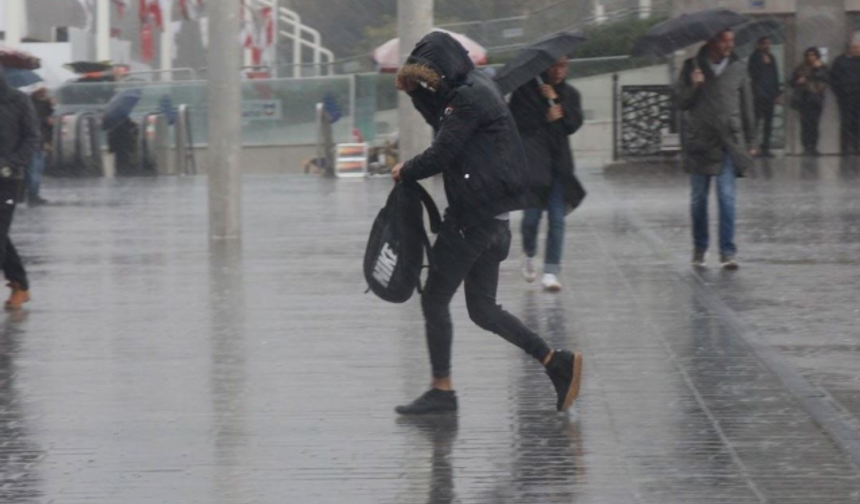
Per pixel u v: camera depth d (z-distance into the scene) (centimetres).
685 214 4231
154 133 7275
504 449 1634
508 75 2486
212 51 3656
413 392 1919
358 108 7650
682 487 1473
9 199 2573
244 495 1476
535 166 2695
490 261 1784
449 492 1476
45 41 9500
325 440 1683
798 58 6838
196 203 5162
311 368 2080
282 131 7762
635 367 2053
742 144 2975
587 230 3831
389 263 1761
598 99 7631
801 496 1437
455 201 1744
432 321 1786
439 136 1695
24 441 1695
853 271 2970
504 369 2052
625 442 1653
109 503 1455
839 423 1708
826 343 2205
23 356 2198
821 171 5794
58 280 3023
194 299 2727
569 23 8294
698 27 2903
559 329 2355
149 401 1888
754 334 2288
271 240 3744
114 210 4869
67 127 7081
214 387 1964
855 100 6644
